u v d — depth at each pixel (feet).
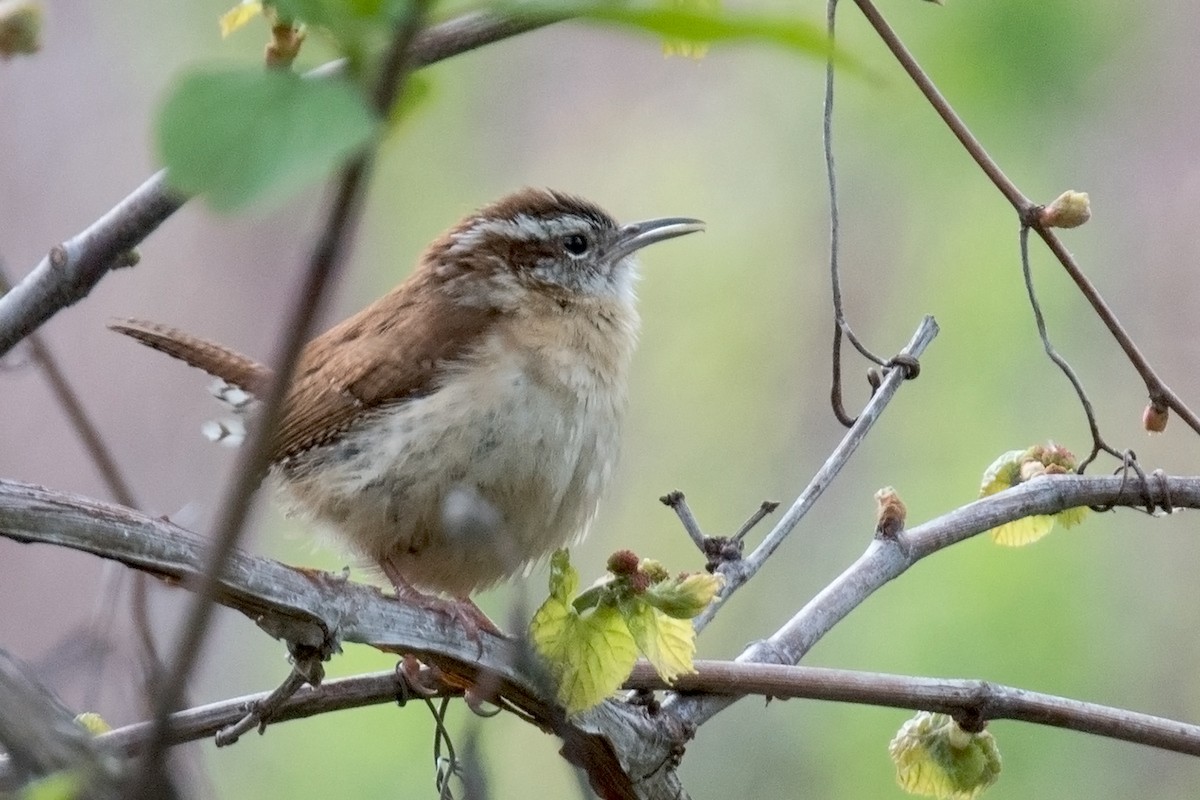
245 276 50.31
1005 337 41.52
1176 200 45.19
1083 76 42.60
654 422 46.55
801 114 47.83
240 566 16.22
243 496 8.60
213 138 7.34
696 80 50.72
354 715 38.24
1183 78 45.09
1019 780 36.06
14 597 43.32
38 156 49.57
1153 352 44.86
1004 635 35.68
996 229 42.34
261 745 37.96
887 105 43.19
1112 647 36.55
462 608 23.47
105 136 49.73
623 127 51.01
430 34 17.56
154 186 19.94
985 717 20.35
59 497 14.44
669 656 18.13
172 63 49.34
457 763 20.38
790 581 43.09
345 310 47.96
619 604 18.12
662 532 44.78
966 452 40.63
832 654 36.22
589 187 50.37
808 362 46.16
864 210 45.70
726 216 48.52
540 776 37.42
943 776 21.03
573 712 18.06
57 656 15.80
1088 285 22.94
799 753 38.04
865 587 22.31
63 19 49.80
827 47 8.02
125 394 47.50
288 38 16.98
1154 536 38.47
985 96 42.01
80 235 19.95
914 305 44.01
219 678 39.63
